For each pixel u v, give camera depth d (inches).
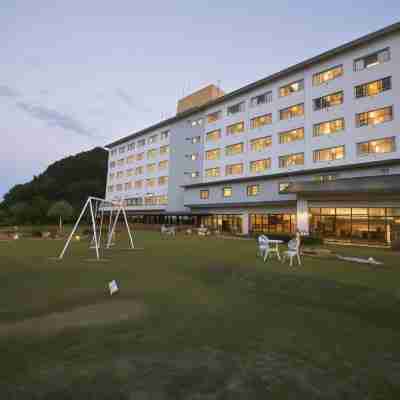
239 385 135.0
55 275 390.6
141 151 2214.6
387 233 836.0
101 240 957.2
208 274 415.8
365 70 1042.7
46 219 2166.6
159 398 123.6
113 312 240.2
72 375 141.3
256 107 1428.4
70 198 2940.5
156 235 1320.1
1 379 137.3
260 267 436.5
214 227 1520.7
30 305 256.7
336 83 1123.3
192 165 1785.2
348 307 266.2
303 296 305.0
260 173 1379.2
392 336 198.2
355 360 162.2
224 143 1579.7
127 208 2252.7
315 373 147.3
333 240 942.4
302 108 1237.7
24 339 183.8
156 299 281.9
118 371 145.4
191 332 199.0
